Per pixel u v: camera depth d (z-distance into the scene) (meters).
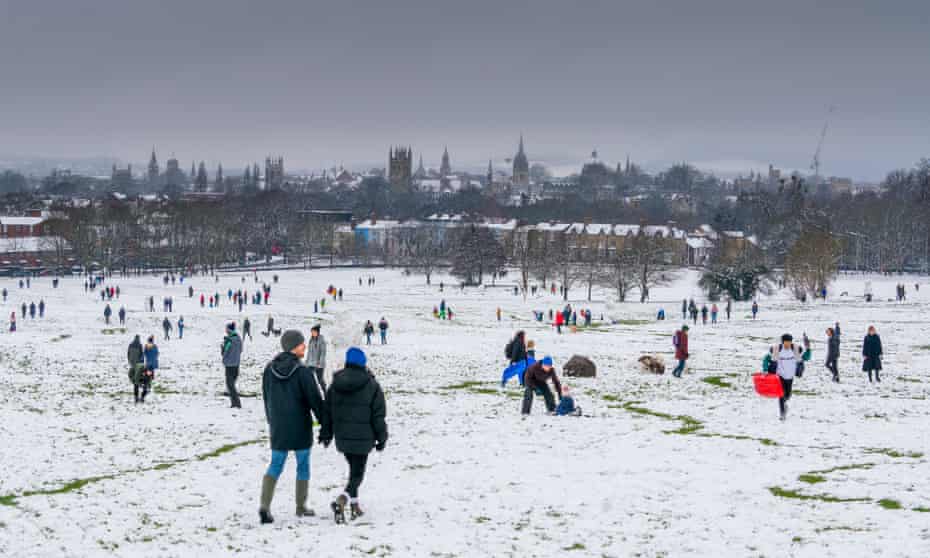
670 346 62.41
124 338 73.38
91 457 21.14
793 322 83.94
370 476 18.56
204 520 14.61
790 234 177.00
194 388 38.53
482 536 13.48
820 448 21.48
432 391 37.28
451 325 92.62
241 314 105.44
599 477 18.03
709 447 21.70
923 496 15.44
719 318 97.25
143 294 141.38
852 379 40.59
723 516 14.56
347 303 130.12
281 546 12.80
